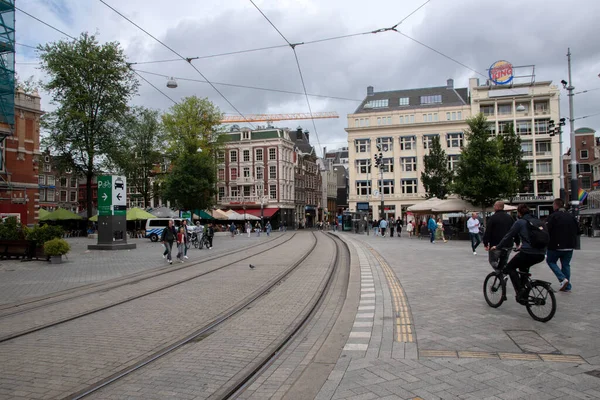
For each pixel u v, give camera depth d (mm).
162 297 10016
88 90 36688
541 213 59438
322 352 5543
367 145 65062
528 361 4887
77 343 6359
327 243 28922
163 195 43281
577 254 16938
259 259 18281
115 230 25094
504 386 4211
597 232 32969
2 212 35375
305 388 4379
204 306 8859
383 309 7750
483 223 31000
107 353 5832
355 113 65625
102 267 16344
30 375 5027
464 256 17016
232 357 5543
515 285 7066
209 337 6559
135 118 40188
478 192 29812
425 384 4309
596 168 60750
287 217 73938
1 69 23953
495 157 30641
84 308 8977
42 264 17484
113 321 7738
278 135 71312
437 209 30844
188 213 43656
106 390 4535
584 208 41312
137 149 50219
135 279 13117
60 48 35812
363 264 14820
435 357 5105
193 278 13078
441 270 12664
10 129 24391
